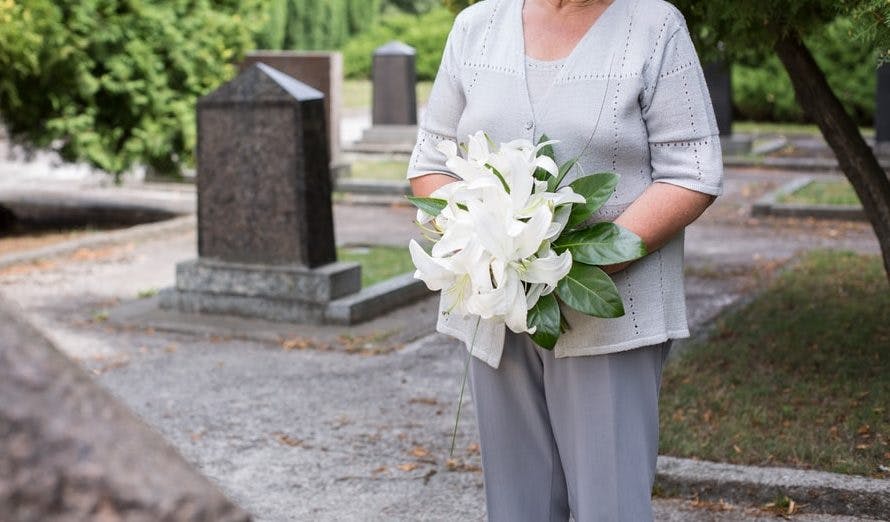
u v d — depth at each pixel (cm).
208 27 1171
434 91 271
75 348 698
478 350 258
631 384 251
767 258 943
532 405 263
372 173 1491
